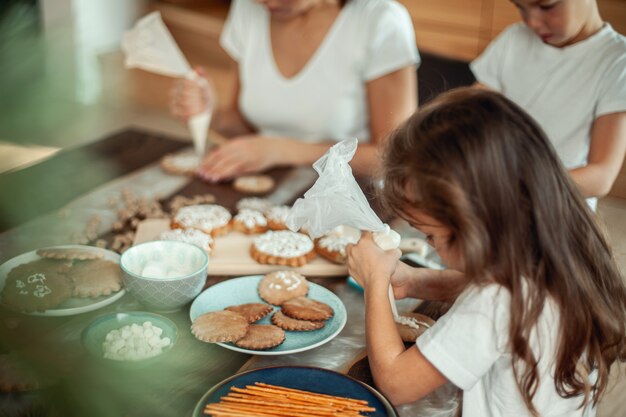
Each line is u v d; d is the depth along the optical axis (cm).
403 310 110
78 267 114
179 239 122
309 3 181
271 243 125
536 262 81
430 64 217
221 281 119
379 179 91
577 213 84
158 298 102
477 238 78
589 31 149
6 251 120
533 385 87
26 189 120
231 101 213
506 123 79
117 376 87
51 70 56
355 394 83
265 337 96
